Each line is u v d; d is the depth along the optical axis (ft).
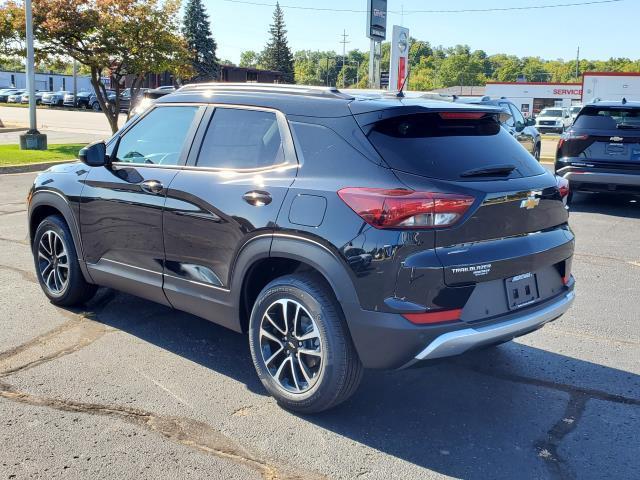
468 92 301.43
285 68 342.64
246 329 13.62
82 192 16.44
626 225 31.96
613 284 21.97
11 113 134.51
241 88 14.20
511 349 16.17
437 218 10.78
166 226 14.34
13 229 27.99
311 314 11.84
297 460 10.94
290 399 12.40
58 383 13.47
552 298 13.00
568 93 200.44
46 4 61.87
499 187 11.53
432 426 12.25
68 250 17.15
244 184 12.94
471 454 11.30
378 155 11.46
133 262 15.40
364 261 10.98
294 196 12.03
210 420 12.17
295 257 11.86
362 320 11.13
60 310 17.85
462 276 11.02
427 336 10.89
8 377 13.66
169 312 18.06
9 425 11.73
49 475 10.27
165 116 15.42
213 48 262.67
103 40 63.72
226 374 14.24
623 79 155.33
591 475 10.75
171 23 66.74
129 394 13.10
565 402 13.37
